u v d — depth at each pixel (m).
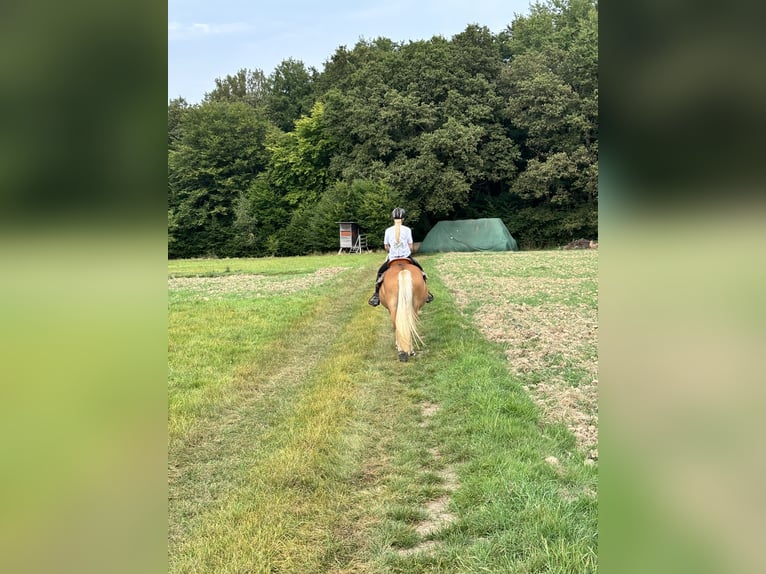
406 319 7.73
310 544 3.58
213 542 3.57
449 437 5.16
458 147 38.31
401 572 3.29
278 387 7.08
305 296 14.05
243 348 8.81
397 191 38.03
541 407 5.78
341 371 7.38
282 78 58.53
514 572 3.12
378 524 3.82
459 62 41.91
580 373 6.96
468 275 18.41
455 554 3.39
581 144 38.53
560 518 3.56
